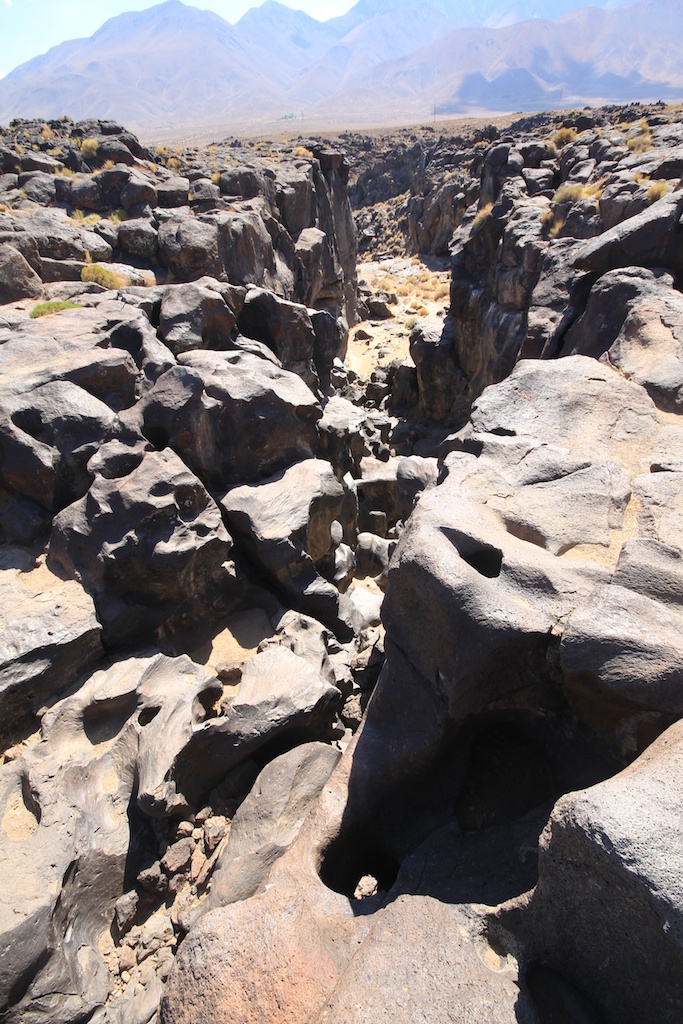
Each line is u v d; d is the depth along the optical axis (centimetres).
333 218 4891
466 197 6262
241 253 2886
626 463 944
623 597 644
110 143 3503
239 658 1186
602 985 476
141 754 902
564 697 668
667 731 535
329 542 1470
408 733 760
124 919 786
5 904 712
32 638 1000
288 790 841
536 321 2030
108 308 1702
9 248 2014
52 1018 679
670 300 1341
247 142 11062
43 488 1196
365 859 783
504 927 525
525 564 688
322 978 507
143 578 1120
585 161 3378
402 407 3653
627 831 427
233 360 1627
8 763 916
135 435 1249
